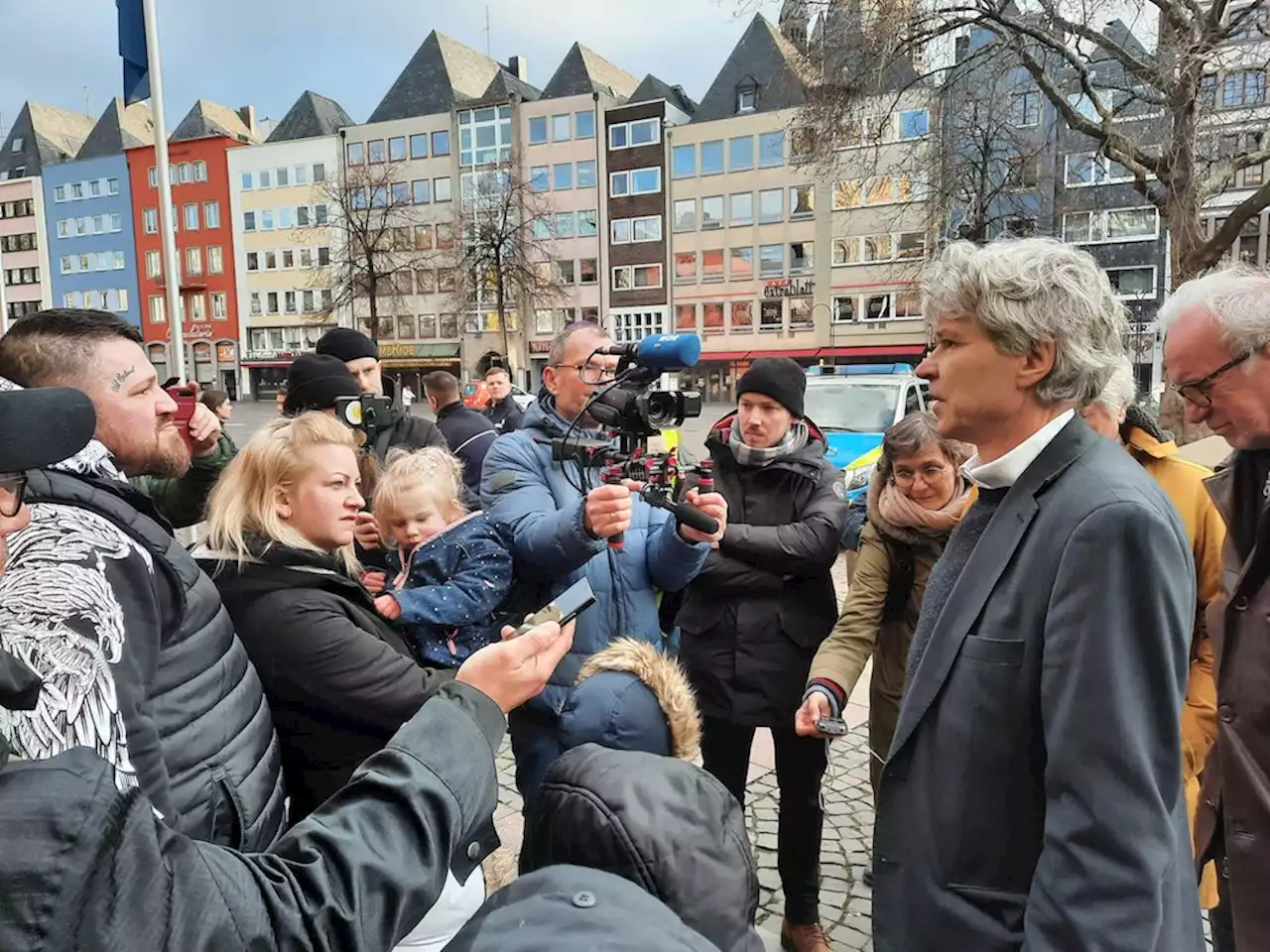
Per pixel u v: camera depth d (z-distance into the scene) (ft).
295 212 170.91
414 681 5.35
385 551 8.71
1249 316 5.88
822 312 138.21
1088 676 3.76
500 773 12.07
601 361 7.43
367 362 13.96
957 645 4.31
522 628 4.00
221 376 178.81
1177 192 36.50
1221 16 35.27
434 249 163.22
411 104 176.04
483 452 17.72
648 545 7.62
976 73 46.01
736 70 147.54
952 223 53.78
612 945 2.60
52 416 2.70
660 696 5.12
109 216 183.62
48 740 2.79
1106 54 43.11
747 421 8.55
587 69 159.12
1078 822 3.73
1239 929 5.77
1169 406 31.86
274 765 4.48
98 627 3.14
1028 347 4.17
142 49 29.04
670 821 3.57
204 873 2.46
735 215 143.54
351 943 2.62
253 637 5.22
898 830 4.62
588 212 154.81
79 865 2.17
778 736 8.36
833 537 8.05
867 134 43.62
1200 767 6.85
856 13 39.32
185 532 18.65
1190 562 4.00
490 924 2.79
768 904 9.11
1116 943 3.57
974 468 4.59
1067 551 3.93
